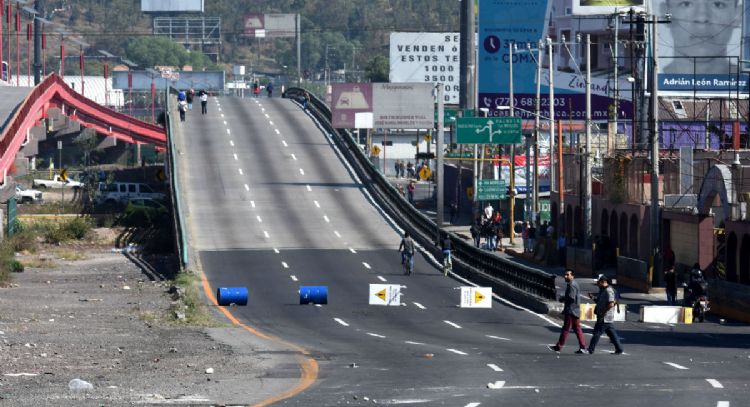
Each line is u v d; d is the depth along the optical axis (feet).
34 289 543.39
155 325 397.80
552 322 434.71
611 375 257.75
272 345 339.98
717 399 220.02
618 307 422.82
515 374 260.42
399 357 302.45
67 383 246.68
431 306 485.56
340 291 534.37
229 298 480.64
